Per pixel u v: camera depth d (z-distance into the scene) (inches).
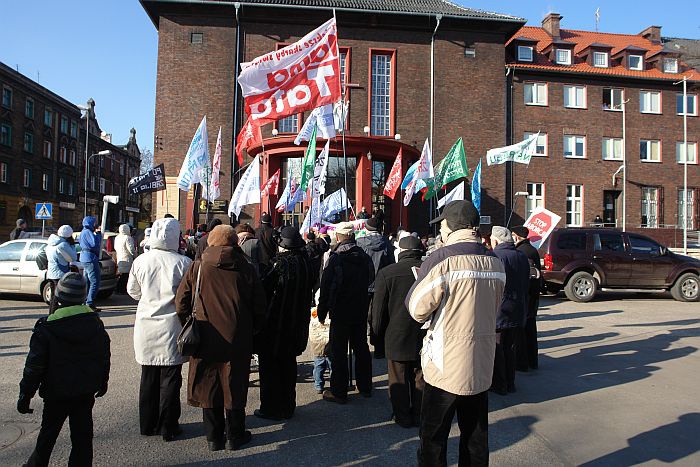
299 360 303.1
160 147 920.9
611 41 1332.4
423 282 134.5
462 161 625.9
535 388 247.8
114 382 244.8
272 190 695.1
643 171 1171.3
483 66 1016.2
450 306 132.6
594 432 190.4
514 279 238.4
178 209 912.3
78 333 141.9
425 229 957.8
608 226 1168.2
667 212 1179.9
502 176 1026.1
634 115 1175.6
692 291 573.9
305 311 205.0
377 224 300.4
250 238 286.5
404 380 197.2
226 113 931.3
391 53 983.0
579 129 1137.4
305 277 204.2
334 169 797.2
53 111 2079.2
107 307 468.8
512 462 164.6
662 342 349.4
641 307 526.6
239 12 930.1
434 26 992.9
